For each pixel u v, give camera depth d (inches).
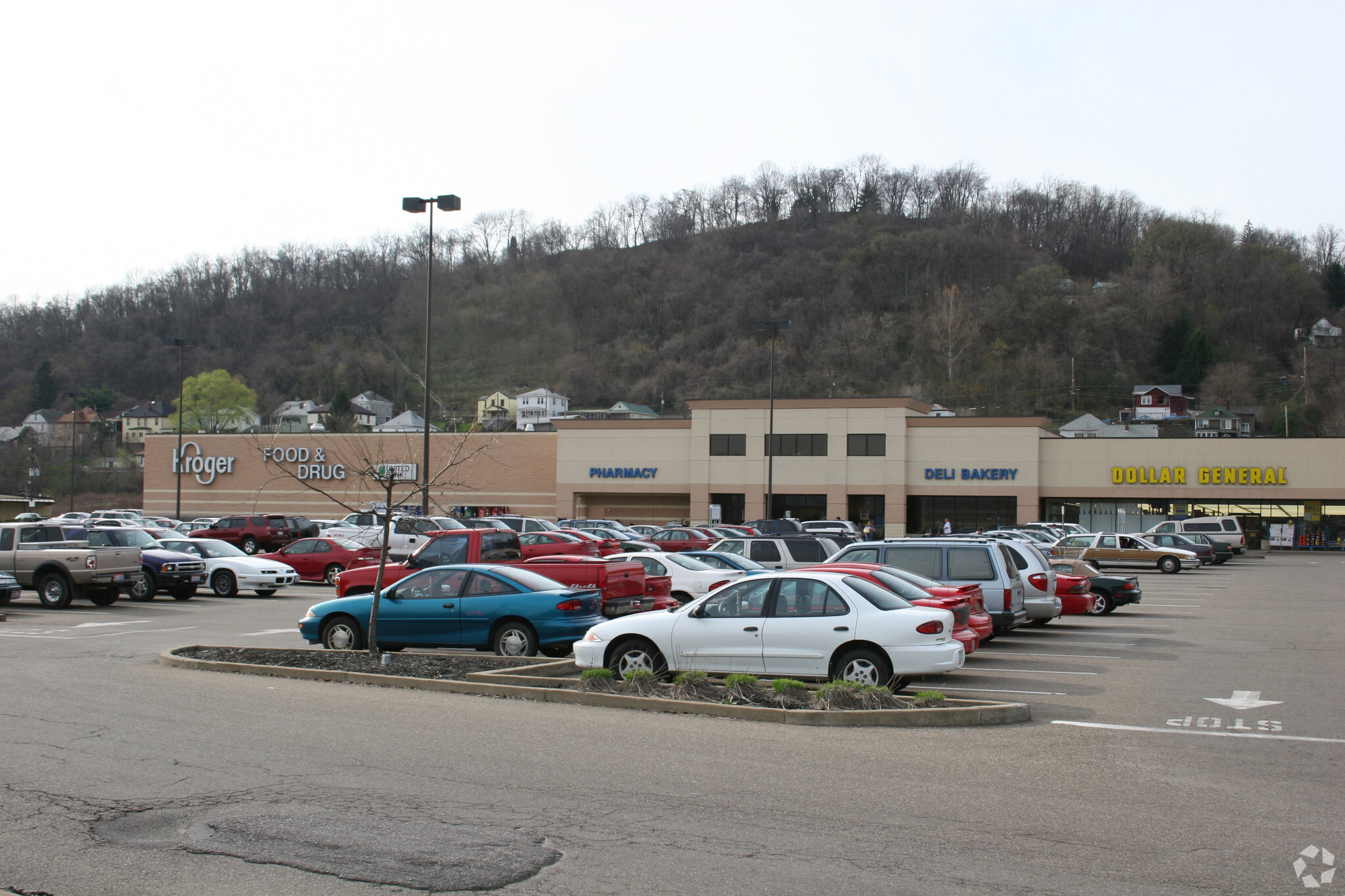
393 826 268.2
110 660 595.2
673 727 404.5
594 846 253.6
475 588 603.8
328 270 6127.0
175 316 6038.4
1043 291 4547.2
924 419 2268.7
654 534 1583.4
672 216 6304.1
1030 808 292.2
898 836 264.5
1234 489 2203.5
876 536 2145.7
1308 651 689.0
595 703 452.8
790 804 293.0
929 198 6033.5
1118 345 4429.1
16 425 5300.2
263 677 525.0
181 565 1029.8
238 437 2733.8
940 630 471.5
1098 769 341.4
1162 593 1204.5
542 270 5940.0
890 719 411.5
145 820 272.2
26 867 237.0
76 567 933.2
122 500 3816.4
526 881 229.3
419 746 362.3
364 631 619.5
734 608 504.1
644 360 5206.7
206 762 335.9
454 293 5866.1
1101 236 5457.7
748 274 5403.5
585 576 634.2
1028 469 2220.7
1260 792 313.0
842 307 4921.3
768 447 2128.4
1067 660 636.1
